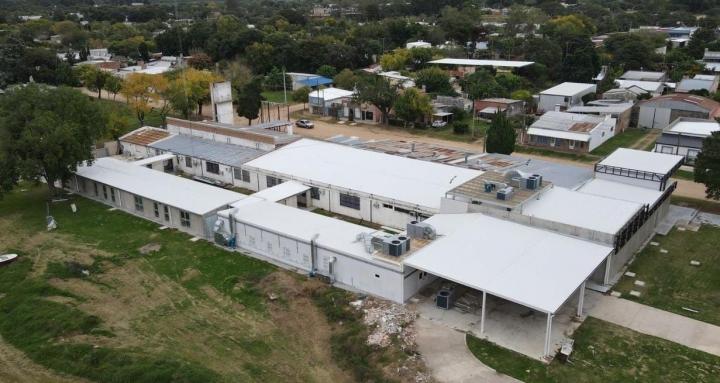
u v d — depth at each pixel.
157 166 58.06
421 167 48.31
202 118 86.62
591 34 159.62
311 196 47.91
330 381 26.08
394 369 26.00
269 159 53.09
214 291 34.34
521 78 106.25
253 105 78.19
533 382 24.92
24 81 116.56
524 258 30.59
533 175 38.94
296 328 30.28
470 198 37.06
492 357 26.66
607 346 27.42
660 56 120.31
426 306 31.25
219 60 137.25
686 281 33.84
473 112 80.94
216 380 25.95
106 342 29.61
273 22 181.38
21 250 41.28
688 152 59.16
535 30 163.12
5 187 45.97
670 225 42.25
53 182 51.69
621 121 74.44
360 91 82.44
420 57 127.06
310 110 91.94
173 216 44.44
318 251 35.12
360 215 44.81
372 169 48.47
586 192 41.53
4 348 29.92
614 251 33.28
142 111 79.50
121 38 166.62
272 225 38.16
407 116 77.31
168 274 36.69
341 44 131.25
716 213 44.81
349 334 29.11
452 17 167.00
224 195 45.59
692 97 76.00
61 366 28.06
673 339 27.98
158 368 26.81
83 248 41.00
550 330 26.28
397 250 31.67
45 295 34.75
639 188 42.03
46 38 174.88
